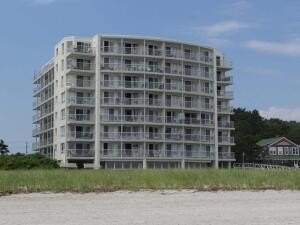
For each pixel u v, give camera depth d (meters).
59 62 108.25
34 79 129.88
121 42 104.06
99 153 99.25
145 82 103.38
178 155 104.62
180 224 18.09
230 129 114.69
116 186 33.38
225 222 18.62
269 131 166.12
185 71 108.38
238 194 30.30
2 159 76.56
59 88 107.25
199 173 37.69
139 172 38.62
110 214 20.83
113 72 102.19
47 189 31.95
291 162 139.25
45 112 118.19
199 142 107.62
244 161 131.62
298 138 163.25
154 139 102.44
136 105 101.88
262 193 30.95
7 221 18.86
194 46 111.31
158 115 104.38
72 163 99.50
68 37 105.12
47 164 79.50
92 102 101.50
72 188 32.38
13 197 28.61
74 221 18.84
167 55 107.00
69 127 100.50
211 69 113.38
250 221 18.91
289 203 25.48
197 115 108.88
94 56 103.19
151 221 18.78
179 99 106.56
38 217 19.95
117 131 101.19
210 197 28.56
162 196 29.09
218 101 115.69
